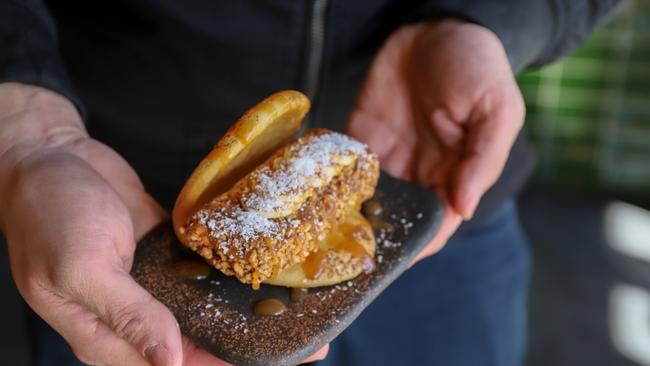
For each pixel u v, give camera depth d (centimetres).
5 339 87
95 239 37
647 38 102
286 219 42
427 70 52
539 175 116
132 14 56
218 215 42
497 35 53
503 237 69
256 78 57
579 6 56
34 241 37
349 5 56
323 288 42
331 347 68
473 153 49
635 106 107
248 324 40
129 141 61
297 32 56
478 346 69
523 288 72
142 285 42
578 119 111
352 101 61
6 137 43
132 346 36
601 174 114
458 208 49
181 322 40
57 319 38
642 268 99
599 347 87
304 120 58
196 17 55
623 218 109
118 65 58
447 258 66
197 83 58
